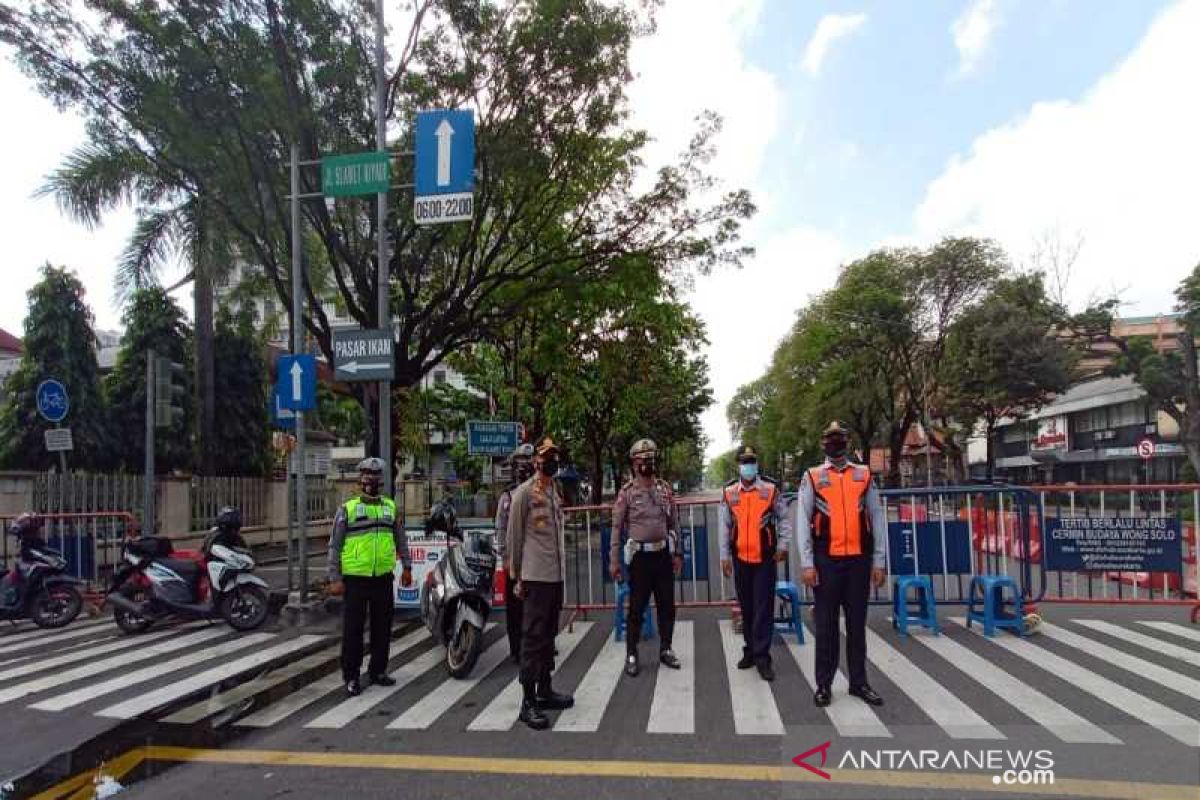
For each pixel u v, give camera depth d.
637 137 13.60
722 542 6.57
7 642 8.55
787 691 5.80
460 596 6.75
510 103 11.62
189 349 23.86
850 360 34.12
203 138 10.12
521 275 12.60
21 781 4.47
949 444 34.75
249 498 17.70
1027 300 28.33
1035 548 8.90
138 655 7.62
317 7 10.42
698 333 28.45
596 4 11.65
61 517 11.23
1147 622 8.08
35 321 20.77
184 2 9.77
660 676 6.36
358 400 12.34
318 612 9.12
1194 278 22.88
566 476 18.64
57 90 9.95
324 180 9.41
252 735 5.28
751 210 12.96
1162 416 32.25
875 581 5.52
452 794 4.17
